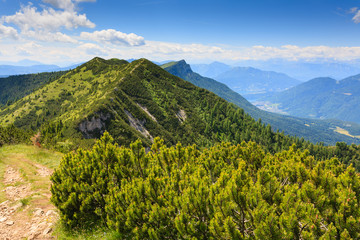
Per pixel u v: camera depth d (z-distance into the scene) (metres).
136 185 9.99
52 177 11.62
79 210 10.48
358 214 6.56
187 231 7.67
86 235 9.70
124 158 12.23
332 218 6.97
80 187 10.63
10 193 13.48
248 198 7.22
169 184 9.83
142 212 8.79
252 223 7.46
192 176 9.95
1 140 35.03
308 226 6.74
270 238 6.39
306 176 9.81
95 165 11.95
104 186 11.09
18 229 9.84
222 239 7.04
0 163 18.62
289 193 7.29
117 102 182.25
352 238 6.18
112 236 9.55
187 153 15.08
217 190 8.40
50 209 11.92
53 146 39.94
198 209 8.12
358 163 173.62
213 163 12.29
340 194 7.41
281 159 15.91
